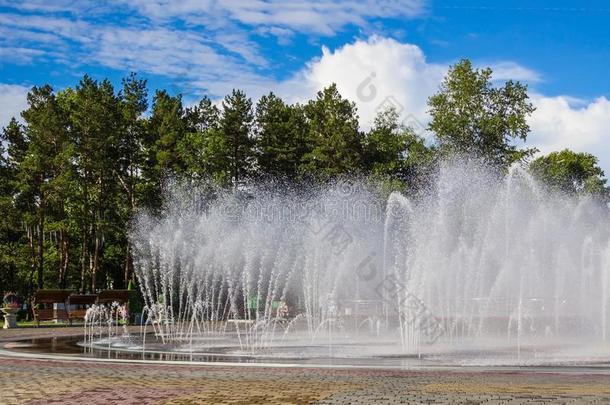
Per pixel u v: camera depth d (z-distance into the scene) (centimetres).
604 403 945
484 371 1405
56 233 6216
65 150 4994
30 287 5159
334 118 5453
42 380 1245
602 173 7538
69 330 3006
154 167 5181
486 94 5300
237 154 5462
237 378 1283
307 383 1203
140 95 5422
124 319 3469
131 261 5516
